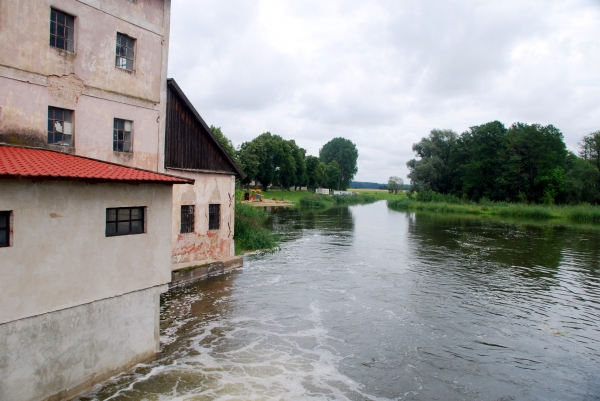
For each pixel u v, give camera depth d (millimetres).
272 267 20547
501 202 65812
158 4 13969
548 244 30000
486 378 9672
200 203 18312
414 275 19609
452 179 80062
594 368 10312
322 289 16750
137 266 9273
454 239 32406
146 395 8266
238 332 11922
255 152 82188
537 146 65875
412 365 10211
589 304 15406
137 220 9375
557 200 65062
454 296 16156
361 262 22531
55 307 7578
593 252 26609
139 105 13406
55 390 7668
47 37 10773
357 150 147750
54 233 7516
